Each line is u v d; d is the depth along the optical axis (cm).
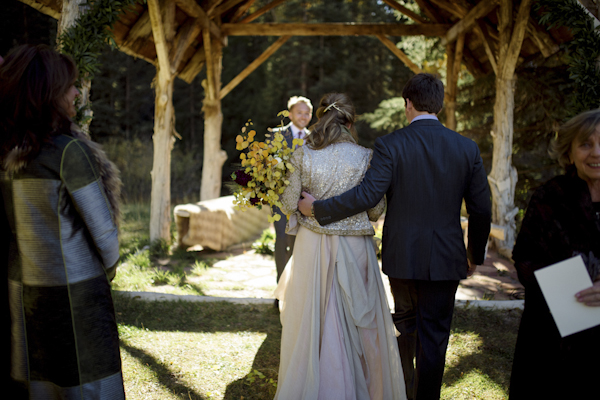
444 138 190
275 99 1788
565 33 489
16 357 147
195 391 229
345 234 192
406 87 201
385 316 195
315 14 1714
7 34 604
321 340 191
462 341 290
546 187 150
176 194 1340
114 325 158
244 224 672
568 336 141
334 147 196
